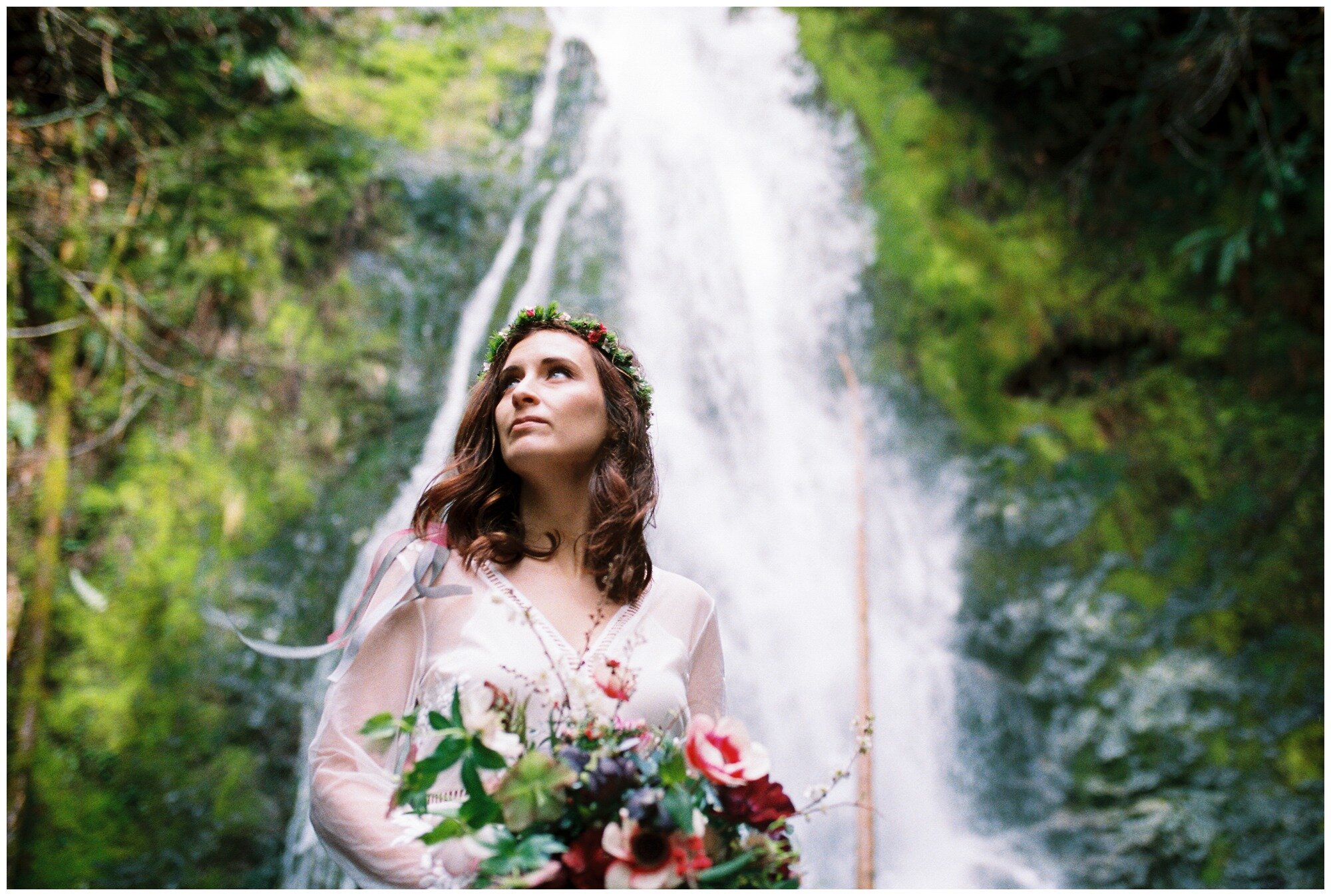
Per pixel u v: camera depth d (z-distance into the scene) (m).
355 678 1.61
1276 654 7.01
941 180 8.60
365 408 6.72
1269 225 8.25
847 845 6.27
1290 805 6.50
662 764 1.29
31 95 6.31
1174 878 6.32
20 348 5.83
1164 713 6.75
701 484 7.28
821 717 6.71
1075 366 8.21
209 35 7.00
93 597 5.64
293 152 7.12
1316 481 7.56
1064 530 7.39
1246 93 8.24
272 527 6.18
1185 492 7.62
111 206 6.38
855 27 9.12
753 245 8.34
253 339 6.57
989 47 8.94
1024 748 6.79
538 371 1.78
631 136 8.35
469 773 1.28
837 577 7.25
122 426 6.05
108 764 5.37
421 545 1.72
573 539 1.75
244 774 5.60
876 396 7.92
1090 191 8.76
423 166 7.52
